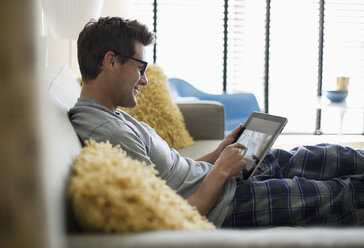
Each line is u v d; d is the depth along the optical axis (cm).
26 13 35
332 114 487
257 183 124
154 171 78
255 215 120
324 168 141
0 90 33
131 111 210
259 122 148
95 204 55
